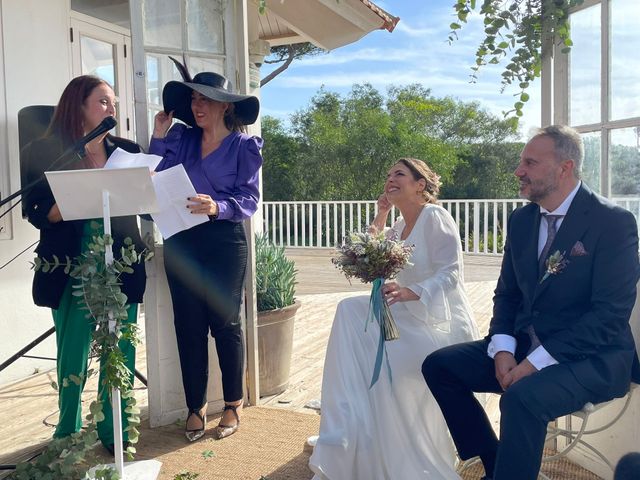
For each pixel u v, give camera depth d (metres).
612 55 2.74
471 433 2.51
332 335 2.74
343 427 2.51
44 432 3.38
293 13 5.11
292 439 3.22
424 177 2.86
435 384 2.52
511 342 2.46
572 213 2.33
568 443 2.90
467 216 10.30
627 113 2.67
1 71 4.16
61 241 2.91
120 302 2.47
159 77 3.52
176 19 3.53
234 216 3.10
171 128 3.31
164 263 3.22
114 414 2.54
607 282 2.23
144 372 4.47
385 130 15.54
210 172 3.19
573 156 2.35
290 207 12.22
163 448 3.15
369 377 2.69
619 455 2.58
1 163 4.17
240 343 3.34
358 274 2.65
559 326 2.32
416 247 2.81
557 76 3.00
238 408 3.36
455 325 2.80
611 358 2.23
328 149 15.79
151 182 2.38
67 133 2.91
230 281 3.22
